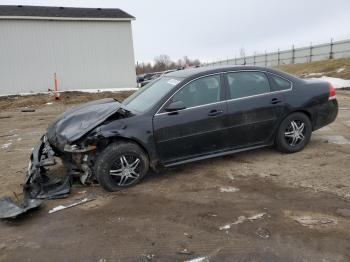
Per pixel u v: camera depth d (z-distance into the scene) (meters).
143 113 4.91
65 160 5.07
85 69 22.92
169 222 3.78
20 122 11.92
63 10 23.08
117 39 23.45
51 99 18.34
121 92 21.09
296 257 2.99
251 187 4.55
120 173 4.73
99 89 22.81
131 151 4.73
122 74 23.97
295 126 5.77
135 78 24.39
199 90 5.19
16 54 21.08
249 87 5.49
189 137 5.05
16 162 6.55
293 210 3.84
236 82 5.42
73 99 18.31
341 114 9.88
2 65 20.84
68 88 22.64
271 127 5.61
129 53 23.91
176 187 4.76
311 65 35.81
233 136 5.36
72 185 4.99
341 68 28.33
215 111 5.17
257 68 5.63
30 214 4.21
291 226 3.49
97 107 5.18
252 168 5.27
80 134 4.55
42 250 3.40
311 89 5.89
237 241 3.30
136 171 4.85
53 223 3.95
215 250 3.18
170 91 5.06
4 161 6.66
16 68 21.17
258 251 3.11
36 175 4.62
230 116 5.26
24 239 3.64
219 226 3.60
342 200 3.99
